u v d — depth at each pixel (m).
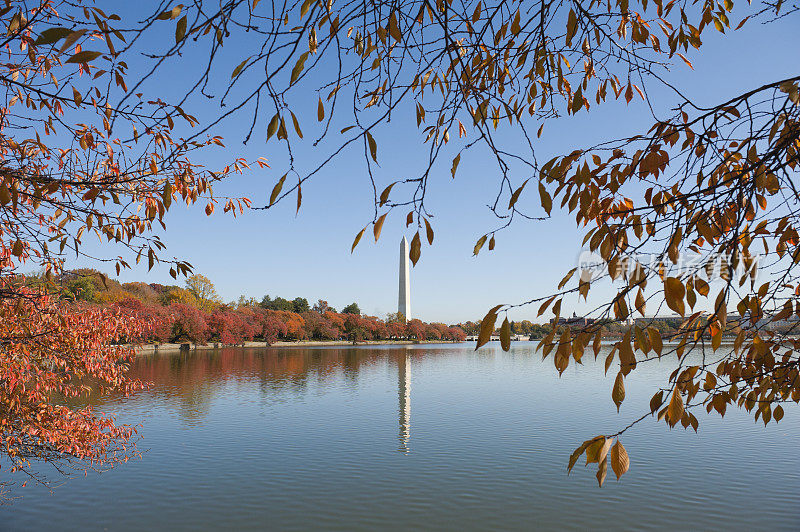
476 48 2.64
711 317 1.93
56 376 7.42
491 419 23.12
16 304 5.86
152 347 67.50
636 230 2.35
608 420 22.78
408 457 16.73
